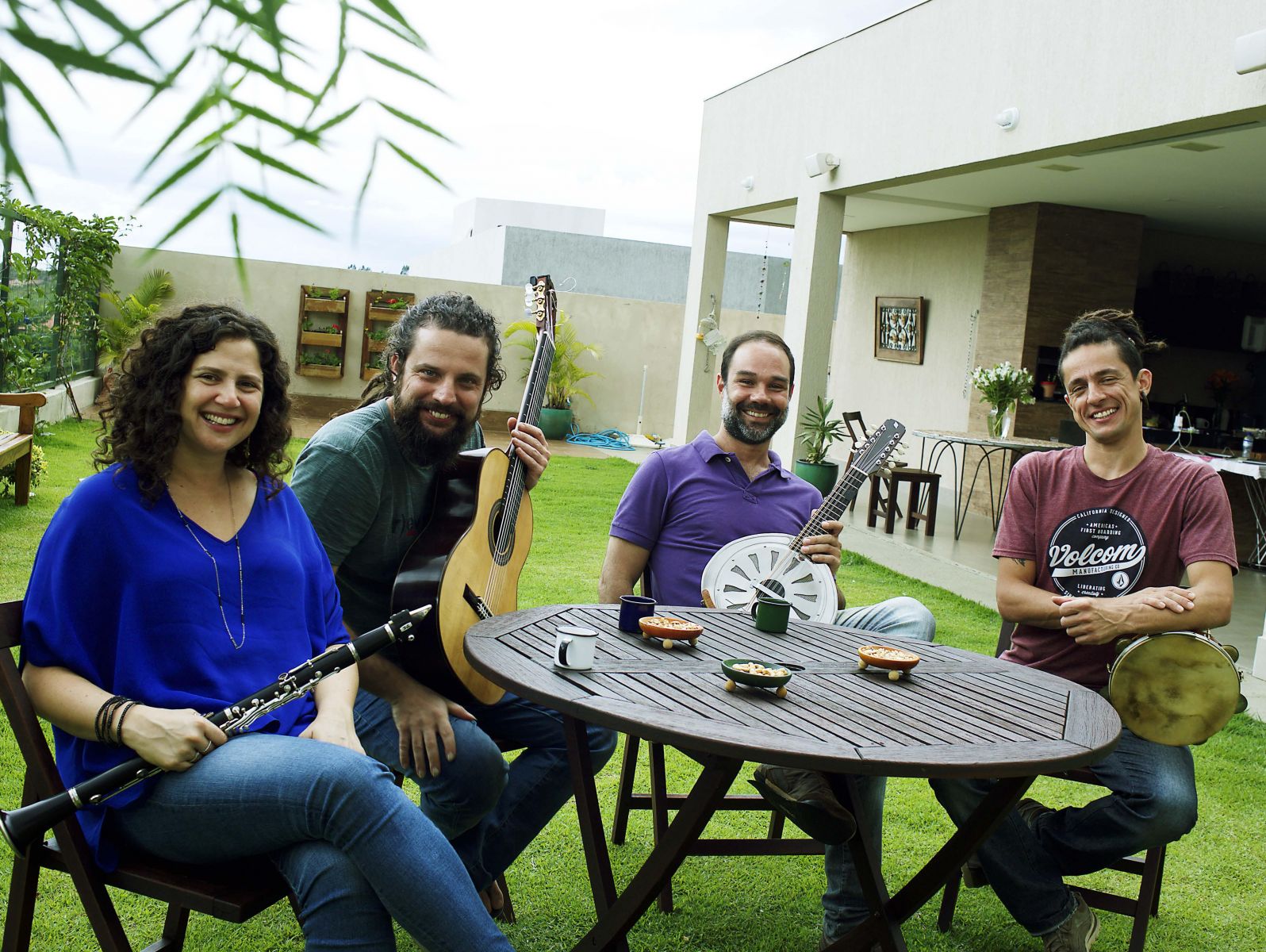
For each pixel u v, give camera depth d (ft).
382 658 8.05
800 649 8.41
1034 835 8.60
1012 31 24.77
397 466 8.32
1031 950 9.07
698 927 9.05
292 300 48.88
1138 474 9.53
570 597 19.49
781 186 36.11
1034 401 35.96
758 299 73.72
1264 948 9.32
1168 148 26.27
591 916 9.00
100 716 5.85
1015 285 36.47
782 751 5.78
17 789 10.13
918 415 42.57
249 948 8.12
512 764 8.59
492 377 8.85
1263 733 15.07
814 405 33.86
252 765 5.87
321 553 7.42
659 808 9.71
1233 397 40.65
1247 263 40.55
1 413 30.73
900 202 37.70
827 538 10.16
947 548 28.68
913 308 42.45
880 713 6.79
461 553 8.33
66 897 8.55
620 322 54.03
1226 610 8.81
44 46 0.95
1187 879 10.62
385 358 8.64
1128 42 21.40
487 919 5.94
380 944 5.83
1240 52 18.29
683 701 6.64
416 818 5.95
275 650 6.71
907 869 10.29
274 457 7.06
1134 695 8.46
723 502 10.67
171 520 6.48
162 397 6.29
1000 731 6.61
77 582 6.10
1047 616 9.34
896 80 29.43
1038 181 31.94
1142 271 39.37
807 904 9.60
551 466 39.29
